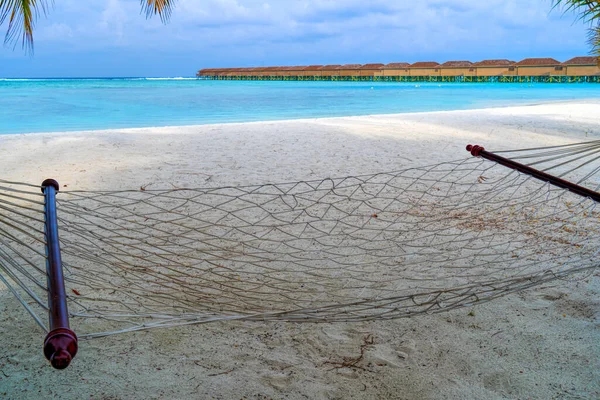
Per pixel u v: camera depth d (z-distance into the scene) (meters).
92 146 7.46
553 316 2.53
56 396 1.90
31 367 2.09
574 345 2.26
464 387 1.98
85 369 2.08
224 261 3.22
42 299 2.68
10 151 7.00
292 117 14.19
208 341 2.33
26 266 3.07
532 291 2.81
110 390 1.94
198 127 9.89
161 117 14.34
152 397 1.91
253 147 7.49
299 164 6.26
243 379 2.03
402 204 4.54
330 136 8.64
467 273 3.03
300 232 3.81
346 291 2.81
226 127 9.88
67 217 4.06
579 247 3.43
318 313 2.29
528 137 8.79
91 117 14.29
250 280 2.93
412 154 7.00
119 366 2.11
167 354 2.21
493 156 3.19
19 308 2.59
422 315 2.55
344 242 3.60
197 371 2.08
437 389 1.97
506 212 4.31
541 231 3.79
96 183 5.27
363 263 3.12
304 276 3.01
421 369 2.11
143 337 2.35
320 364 2.15
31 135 8.51
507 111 14.05
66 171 5.82
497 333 2.38
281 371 2.09
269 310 2.40
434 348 2.27
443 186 5.24
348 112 15.88
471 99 22.72
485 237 3.67
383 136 8.70
